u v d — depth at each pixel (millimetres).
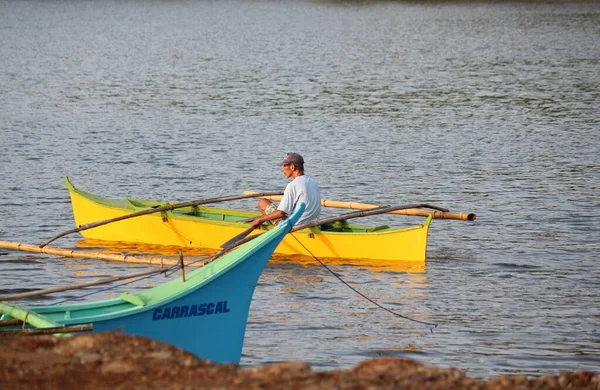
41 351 15133
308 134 60812
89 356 14883
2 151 53969
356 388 13719
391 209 31906
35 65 105750
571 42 133125
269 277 30141
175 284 19781
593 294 28703
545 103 75375
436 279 30141
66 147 55438
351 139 59031
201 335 19938
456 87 86125
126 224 35000
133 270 30969
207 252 33562
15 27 165375
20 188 44375
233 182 47031
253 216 34906
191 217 33656
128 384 13742
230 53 120938
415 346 23703
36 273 30500
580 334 24891
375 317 26188
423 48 126562
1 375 13953
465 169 49625
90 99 77438
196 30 161250
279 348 23312
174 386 13672
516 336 24641
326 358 22625
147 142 57500
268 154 54094
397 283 29688
